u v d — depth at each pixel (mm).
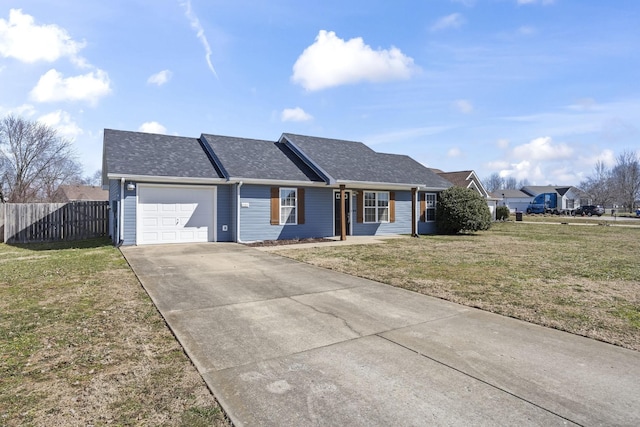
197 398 2998
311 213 16359
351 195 17703
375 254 11297
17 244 14406
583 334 4535
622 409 2846
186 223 13961
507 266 9273
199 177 13648
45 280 7352
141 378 3344
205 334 4469
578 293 6566
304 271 8516
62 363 3646
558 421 2672
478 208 19328
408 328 4738
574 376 3410
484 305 5793
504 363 3688
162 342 4223
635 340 4336
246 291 6609
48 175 34000
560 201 66688
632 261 10172
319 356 3840
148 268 8672
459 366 3611
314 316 5215
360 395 3037
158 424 2635
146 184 13180
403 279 7684
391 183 17109
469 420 2678
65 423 2633
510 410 2818
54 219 15898
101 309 5445
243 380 3297
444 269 8820
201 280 7461
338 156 18469
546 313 5383
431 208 20672
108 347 4059
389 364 3648
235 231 14492
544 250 12602
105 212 16938
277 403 2908
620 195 64688
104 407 2857
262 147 17766
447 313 5398
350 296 6336
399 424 2627
